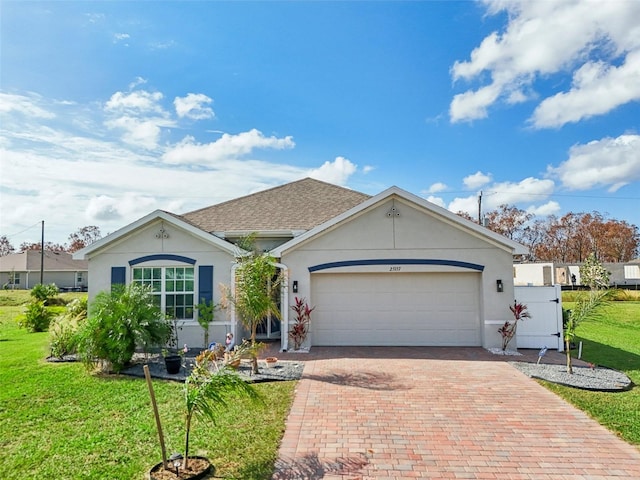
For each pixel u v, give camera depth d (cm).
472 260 1497
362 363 1276
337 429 768
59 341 1385
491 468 623
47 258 6300
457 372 1166
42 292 3266
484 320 1484
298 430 764
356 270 1524
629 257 6944
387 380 1089
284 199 2077
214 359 1118
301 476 597
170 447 688
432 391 994
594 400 928
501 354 1396
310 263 1534
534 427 779
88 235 8669
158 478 574
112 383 1079
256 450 676
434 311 1538
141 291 1309
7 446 696
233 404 901
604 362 1320
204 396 610
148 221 1584
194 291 1592
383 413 851
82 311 1695
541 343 1505
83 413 851
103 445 697
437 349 1478
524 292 1526
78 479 586
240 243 1446
